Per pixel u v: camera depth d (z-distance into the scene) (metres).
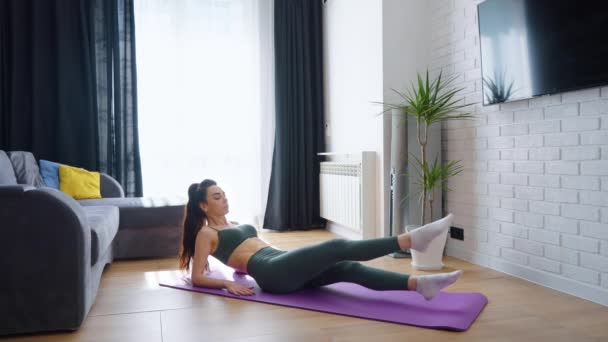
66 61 4.18
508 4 2.61
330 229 4.68
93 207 2.98
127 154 4.34
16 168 3.42
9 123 4.08
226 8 4.69
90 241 2.01
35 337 1.80
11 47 4.07
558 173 2.40
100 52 4.31
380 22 3.50
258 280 2.33
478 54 2.99
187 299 2.28
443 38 3.38
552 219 2.44
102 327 1.89
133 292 2.43
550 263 2.46
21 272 1.80
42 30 4.16
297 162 4.77
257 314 2.02
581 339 1.71
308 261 2.15
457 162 3.22
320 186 4.72
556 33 2.31
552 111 2.43
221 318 1.98
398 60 3.51
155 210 3.37
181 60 4.52
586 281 2.25
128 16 4.34
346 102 4.24
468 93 3.11
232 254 2.45
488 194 2.93
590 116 2.21
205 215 2.65
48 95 4.18
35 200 1.81
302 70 4.77
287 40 4.74
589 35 2.12
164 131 4.51
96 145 4.27
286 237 4.30
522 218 2.65
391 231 3.37
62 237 1.83
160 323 1.93
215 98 4.66
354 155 4.05
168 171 4.53
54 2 4.14
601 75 2.08
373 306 2.09
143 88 4.45
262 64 4.75
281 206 4.68
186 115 4.58
